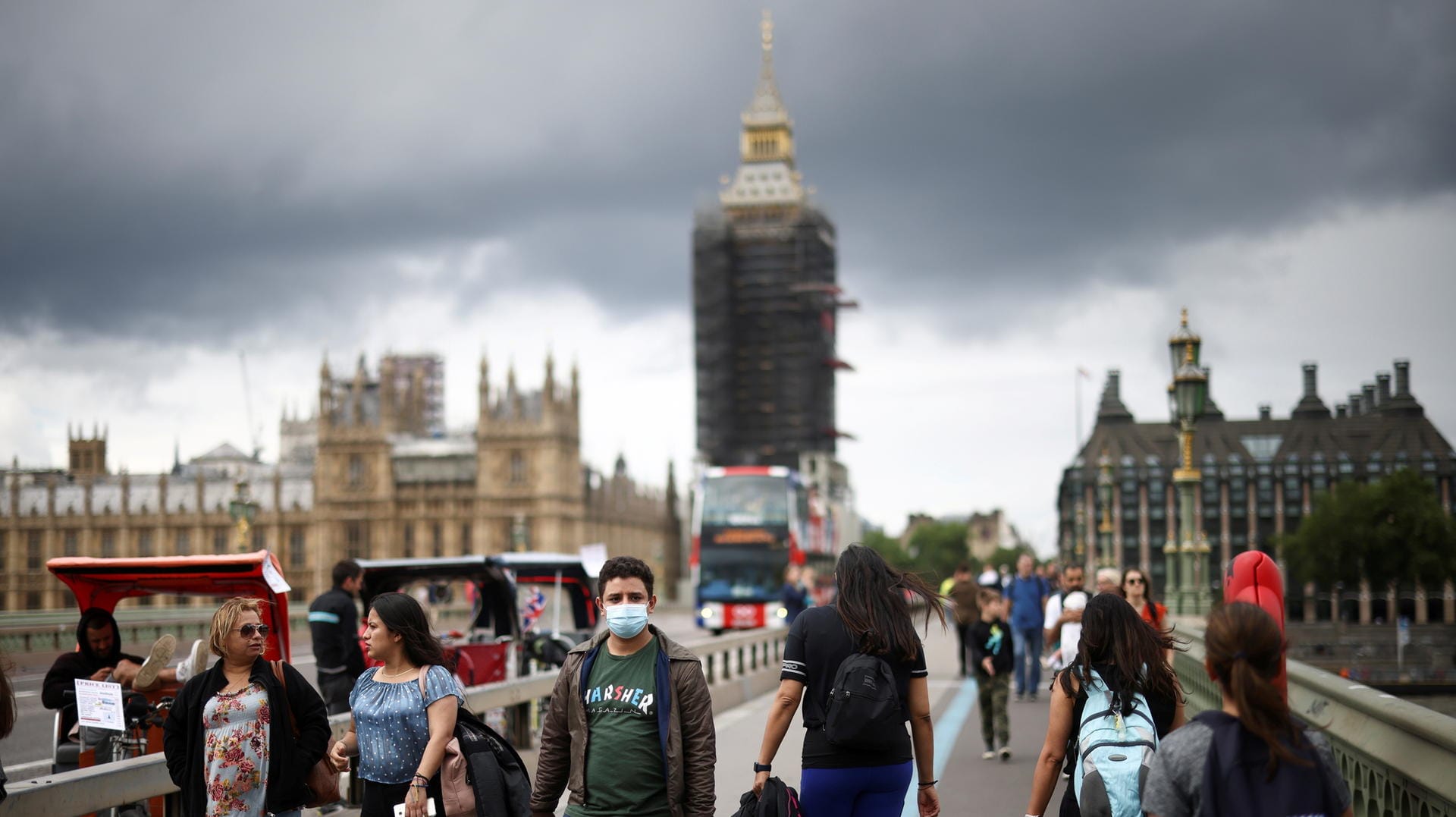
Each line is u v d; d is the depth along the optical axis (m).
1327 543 142.75
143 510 157.38
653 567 155.00
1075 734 6.79
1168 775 5.24
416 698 7.51
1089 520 177.38
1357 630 139.50
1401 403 182.00
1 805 7.36
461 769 7.52
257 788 7.64
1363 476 177.25
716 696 22.12
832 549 68.38
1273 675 5.20
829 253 190.00
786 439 178.62
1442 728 7.39
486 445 150.38
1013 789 14.05
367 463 152.25
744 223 188.38
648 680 7.11
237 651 7.71
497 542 149.50
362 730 7.59
